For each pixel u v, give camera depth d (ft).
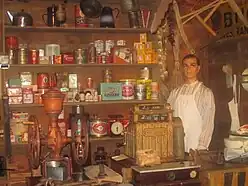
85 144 7.06
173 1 12.50
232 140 7.61
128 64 13.03
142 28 13.30
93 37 13.46
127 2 12.12
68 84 12.65
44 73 12.42
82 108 12.12
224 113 10.75
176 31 12.45
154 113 7.61
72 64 12.47
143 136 7.48
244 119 10.07
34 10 12.82
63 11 12.44
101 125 12.68
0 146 11.68
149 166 6.88
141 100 13.00
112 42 13.05
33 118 7.09
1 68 11.69
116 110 13.62
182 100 10.61
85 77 13.32
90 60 12.67
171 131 7.64
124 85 13.00
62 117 12.31
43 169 6.84
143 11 13.34
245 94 10.22
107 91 12.82
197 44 11.88
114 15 13.57
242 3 10.79
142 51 13.17
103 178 6.84
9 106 11.78
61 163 6.86
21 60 12.08
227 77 10.74
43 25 12.80
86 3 12.11
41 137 6.93
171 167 6.81
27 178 7.17
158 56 13.10
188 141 10.34
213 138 10.75
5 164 11.31
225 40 11.09
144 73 13.37
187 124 10.38
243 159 7.58
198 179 6.92
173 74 12.54
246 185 7.15
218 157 7.48
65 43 13.17
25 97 12.00
